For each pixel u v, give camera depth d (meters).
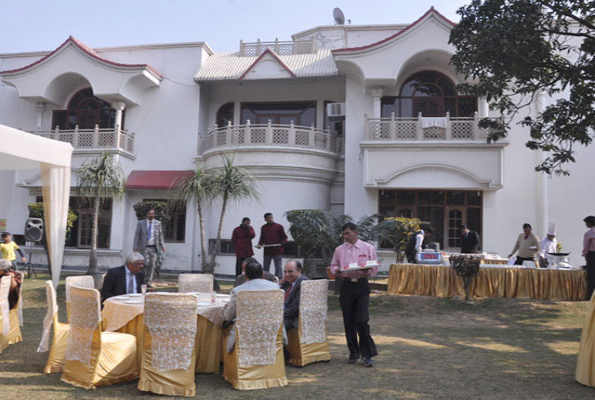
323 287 6.15
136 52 19.42
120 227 18.03
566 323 9.18
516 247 12.47
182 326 4.77
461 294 11.05
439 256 11.84
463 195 16.38
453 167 15.57
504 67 9.11
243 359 4.98
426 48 16.23
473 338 7.79
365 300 5.95
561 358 6.40
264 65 18.34
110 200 18.17
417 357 6.38
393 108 17.41
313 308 6.03
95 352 4.94
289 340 6.00
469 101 17.02
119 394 4.72
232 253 17.27
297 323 5.95
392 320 9.52
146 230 11.70
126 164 18.48
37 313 9.87
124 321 5.45
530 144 10.46
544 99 15.95
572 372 5.69
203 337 5.57
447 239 16.31
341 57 16.56
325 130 17.89
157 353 4.75
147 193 18.50
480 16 9.27
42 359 6.09
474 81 16.80
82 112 19.50
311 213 12.20
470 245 13.48
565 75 9.26
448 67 17.08
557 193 16.02
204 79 18.53
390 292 11.65
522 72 9.30
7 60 20.22
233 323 5.30
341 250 6.04
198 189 13.02
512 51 8.68
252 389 4.93
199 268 17.80
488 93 10.18
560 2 8.98
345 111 17.59
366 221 12.55
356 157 17.12
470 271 10.93
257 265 5.53
